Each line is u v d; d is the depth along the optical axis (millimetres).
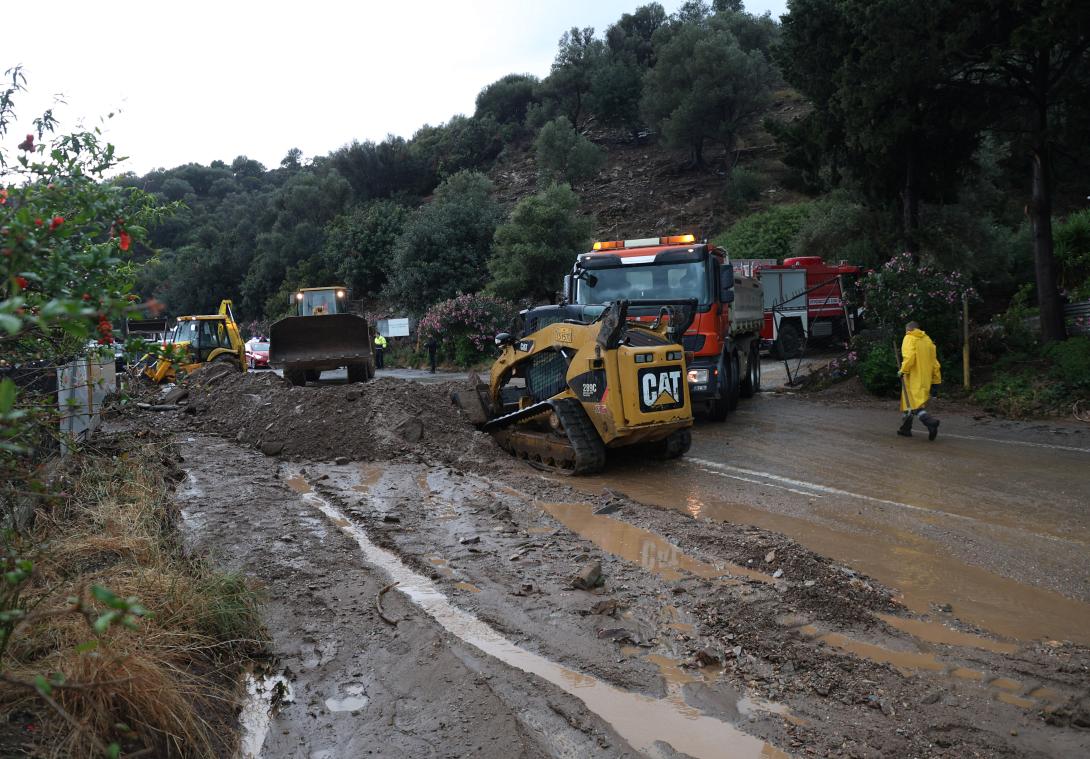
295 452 10398
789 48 18641
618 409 9047
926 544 6492
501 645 4621
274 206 69688
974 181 20109
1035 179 15312
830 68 17922
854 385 16188
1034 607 5148
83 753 3021
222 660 4297
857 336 16891
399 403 11438
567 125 57219
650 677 4207
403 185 70938
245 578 5363
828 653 4406
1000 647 4539
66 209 3590
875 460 9938
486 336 30969
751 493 8352
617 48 71875
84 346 4086
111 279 3469
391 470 9578
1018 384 13805
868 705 3877
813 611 5000
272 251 61000
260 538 6598
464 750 3512
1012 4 13438
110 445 9031
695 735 3645
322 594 5367
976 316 21047
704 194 51188
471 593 5414
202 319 20406
